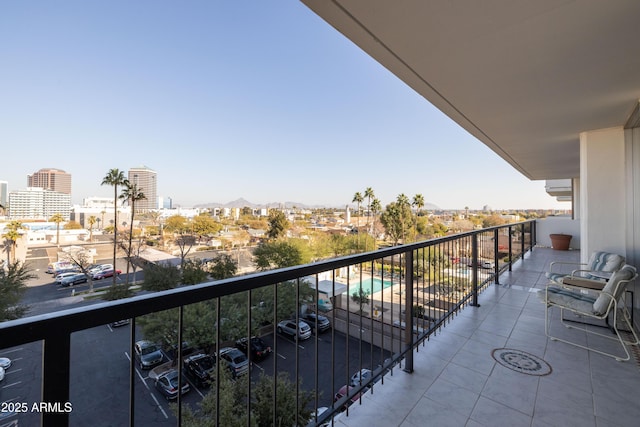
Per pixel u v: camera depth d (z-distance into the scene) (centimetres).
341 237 3105
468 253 355
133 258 2200
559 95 284
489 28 187
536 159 608
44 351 64
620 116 339
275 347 131
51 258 2028
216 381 104
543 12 171
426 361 228
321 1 168
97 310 72
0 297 1231
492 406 176
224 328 811
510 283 458
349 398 166
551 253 777
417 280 253
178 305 89
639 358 230
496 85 265
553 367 219
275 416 132
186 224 3181
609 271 324
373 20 182
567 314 323
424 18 179
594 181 388
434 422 163
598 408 174
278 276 124
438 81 258
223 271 2050
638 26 182
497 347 250
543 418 166
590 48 207
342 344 918
